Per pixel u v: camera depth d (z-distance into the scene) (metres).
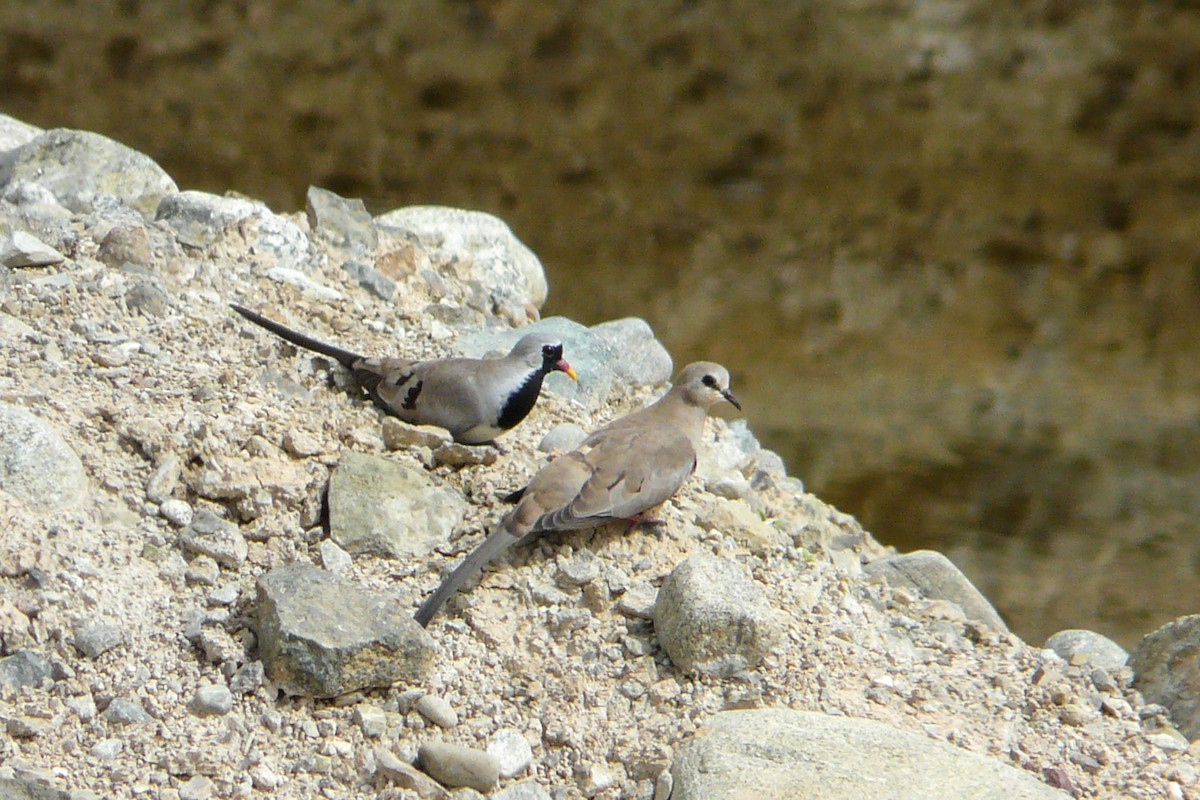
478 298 13.17
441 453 10.03
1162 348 22.12
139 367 10.37
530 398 10.18
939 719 8.71
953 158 28.09
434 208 14.44
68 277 11.13
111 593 8.70
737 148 28.12
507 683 8.66
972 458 18.89
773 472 13.20
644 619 9.09
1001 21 32.47
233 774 7.95
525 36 31.61
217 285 11.66
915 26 32.25
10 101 28.38
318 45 30.95
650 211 25.69
